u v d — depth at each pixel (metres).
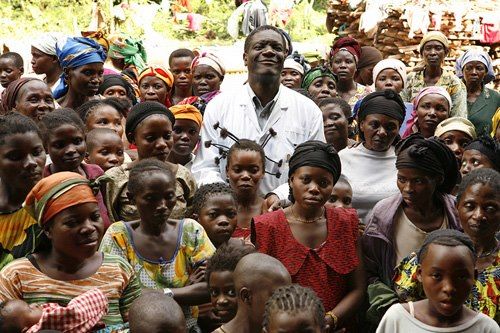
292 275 5.00
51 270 4.34
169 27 22.20
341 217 5.17
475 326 4.36
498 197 4.83
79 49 7.31
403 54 11.33
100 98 7.34
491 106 9.04
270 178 6.29
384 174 6.06
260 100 6.43
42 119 5.49
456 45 11.27
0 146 4.89
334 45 10.23
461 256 4.27
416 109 7.42
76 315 4.09
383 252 5.18
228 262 4.52
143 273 4.80
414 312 4.45
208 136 6.42
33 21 21.27
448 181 5.25
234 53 13.77
